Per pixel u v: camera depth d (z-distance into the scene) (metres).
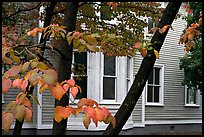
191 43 5.64
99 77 13.62
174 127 18.67
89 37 2.78
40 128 13.08
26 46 2.84
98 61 13.62
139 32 8.14
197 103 20.00
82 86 13.40
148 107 17.56
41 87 2.04
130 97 3.71
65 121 4.17
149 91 17.86
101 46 3.36
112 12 7.89
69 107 2.21
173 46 18.84
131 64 16.00
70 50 4.19
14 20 8.32
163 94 18.31
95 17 7.77
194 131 19.19
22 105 1.95
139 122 16.81
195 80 16.55
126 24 8.18
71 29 4.36
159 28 3.69
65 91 2.07
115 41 3.38
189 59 16.81
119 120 3.66
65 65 4.16
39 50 3.20
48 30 3.18
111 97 14.06
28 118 1.91
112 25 7.94
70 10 4.39
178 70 19.03
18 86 2.02
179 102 19.06
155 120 17.81
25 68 2.10
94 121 2.12
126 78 14.80
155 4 8.18
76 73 8.41
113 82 14.19
